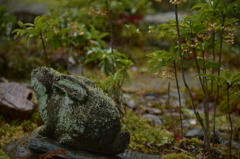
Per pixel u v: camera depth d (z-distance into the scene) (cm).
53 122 306
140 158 324
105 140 294
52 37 493
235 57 986
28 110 478
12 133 438
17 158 305
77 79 314
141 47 996
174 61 376
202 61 359
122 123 483
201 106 638
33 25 400
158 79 831
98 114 292
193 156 384
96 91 307
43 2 1176
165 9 1432
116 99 454
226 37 333
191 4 1041
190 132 485
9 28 824
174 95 705
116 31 987
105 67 525
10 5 1109
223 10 332
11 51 805
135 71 892
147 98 682
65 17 583
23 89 531
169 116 577
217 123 548
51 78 320
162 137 444
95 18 931
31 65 777
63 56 806
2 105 470
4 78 724
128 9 1034
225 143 448
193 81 815
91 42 569
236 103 616
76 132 292
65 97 305
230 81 315
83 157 290
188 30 343
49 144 302
